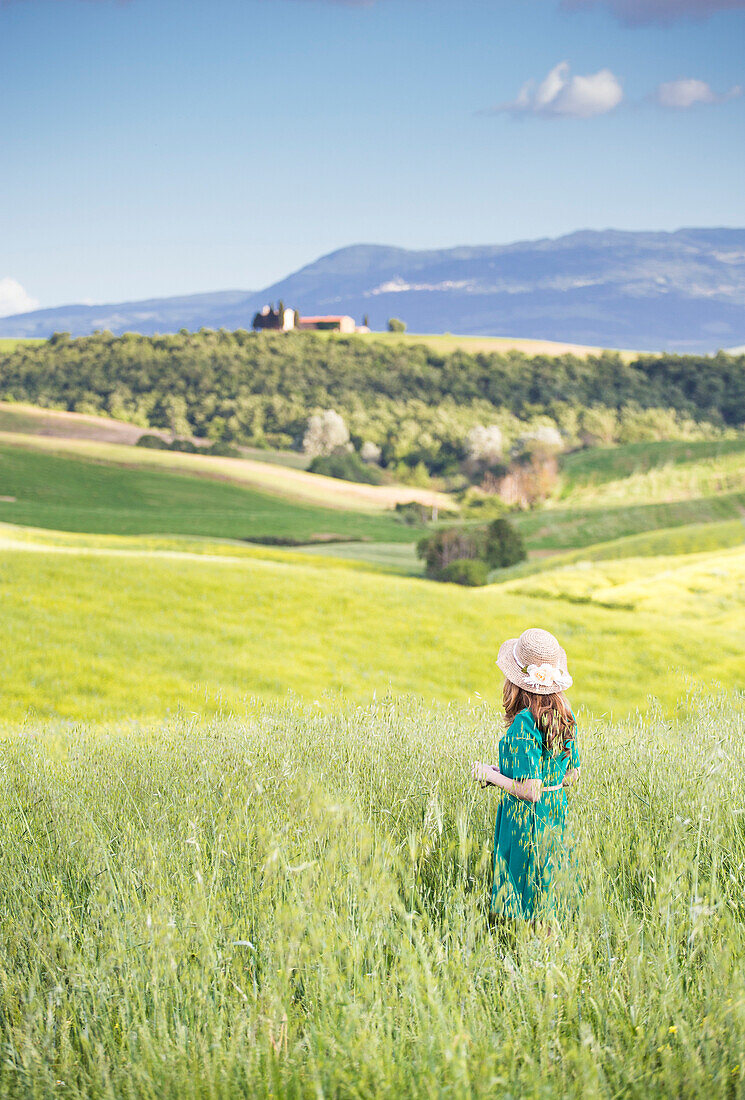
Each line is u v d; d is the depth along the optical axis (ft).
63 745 23.57
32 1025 9.07
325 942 9.78
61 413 457.68
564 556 225.97
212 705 70.59
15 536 202.39
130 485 335.26
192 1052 8.70
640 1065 8.20
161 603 110.42
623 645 105.19
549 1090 7.75
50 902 11.78
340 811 12.69
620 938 10.09
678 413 471.21
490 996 9.39
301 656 95.50
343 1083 8.07
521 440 423.64
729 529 227.20
